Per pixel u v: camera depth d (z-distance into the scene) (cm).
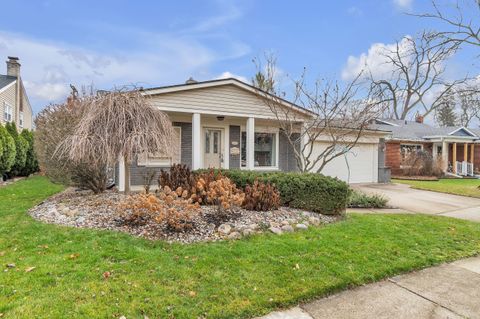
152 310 254
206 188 604
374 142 1450
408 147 2092
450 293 312
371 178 1455
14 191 924
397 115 2603
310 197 607
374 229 516
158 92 868
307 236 459
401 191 1161
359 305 284
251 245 407
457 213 745
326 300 292
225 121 1152
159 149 585
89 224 482
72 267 324
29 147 1455
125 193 615
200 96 937
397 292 312
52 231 448
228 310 261
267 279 316
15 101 1920
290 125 963
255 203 568
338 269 347
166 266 333
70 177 737
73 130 596
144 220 480
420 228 542
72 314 243
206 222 480
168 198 463
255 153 1196
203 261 349
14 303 255
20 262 336
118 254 360
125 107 564
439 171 1878
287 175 657
